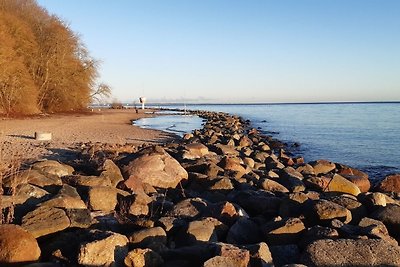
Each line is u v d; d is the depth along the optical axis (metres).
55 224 6.69
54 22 52.94
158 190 11.23
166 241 6.84
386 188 12.54
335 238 6.59
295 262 6.44
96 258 5.64
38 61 50.06
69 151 18.02
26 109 42.94
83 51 57.66
